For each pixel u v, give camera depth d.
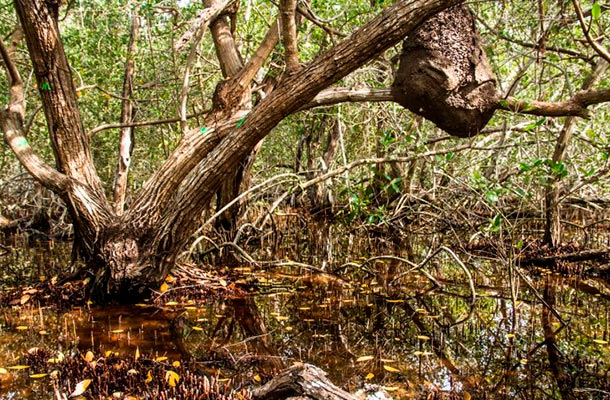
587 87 7.03
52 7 5.31
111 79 8.50
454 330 5.04
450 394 3.64
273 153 14.32
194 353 4.41
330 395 2.98
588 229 9.42
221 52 6.86
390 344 4.67
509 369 4.13
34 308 5.61
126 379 3.77
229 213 8.79
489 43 7.34
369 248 8.95
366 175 11.84
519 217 8.87
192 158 5.63
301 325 5.19
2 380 3.81
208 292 6.21
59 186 5.61
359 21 8.28
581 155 9.24
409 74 5.23
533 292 6.13
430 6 4.56
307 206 12.18
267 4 9.39
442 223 9.64
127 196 11.24
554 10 6.99
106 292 5.68
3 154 11.20
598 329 5.07
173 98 8.23
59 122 5.56
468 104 5.17
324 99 5.43
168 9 6.91
